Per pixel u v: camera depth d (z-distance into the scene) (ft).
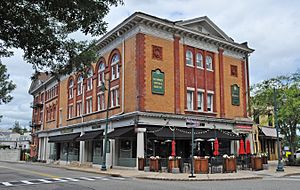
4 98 101.30
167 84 92.22
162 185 49.88
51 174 76.18
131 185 50.06
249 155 85.81
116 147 95.14
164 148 90.79
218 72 106.73
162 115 87.71
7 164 136.26
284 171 76.74
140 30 89.35
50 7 29.53
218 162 74.02
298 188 44.34
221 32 108.78
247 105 113.39
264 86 107.14
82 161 115.03
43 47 32.94
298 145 110.63
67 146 137.59
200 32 100.94
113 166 93.71
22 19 29.32
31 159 174.70
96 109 109.50
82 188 46.01
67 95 137.59
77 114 126.52
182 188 45.29
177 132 88.07
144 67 88.17
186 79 97.19
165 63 92.84
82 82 123.24
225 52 110.42
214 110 103.19
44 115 170.19
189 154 95.35
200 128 96.63
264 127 136.15
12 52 33.81
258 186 47.37
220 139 96.17
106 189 44.57
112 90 99.81
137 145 83.51
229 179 59.52
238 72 113.39
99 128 105.60
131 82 90.02
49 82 165.07
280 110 97.09
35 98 194.39
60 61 36.32
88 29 32.42
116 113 95.66
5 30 29.99
